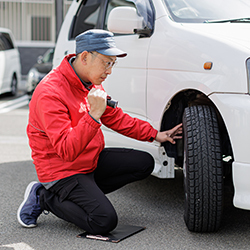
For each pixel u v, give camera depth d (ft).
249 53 8.91
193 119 9.61
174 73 10.35
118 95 12.63
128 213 11.46
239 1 11.93
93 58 9.24
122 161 10.69
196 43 9.89
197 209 9.53
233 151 8.89
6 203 12.26
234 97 8.93
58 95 9.35
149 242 9.57
